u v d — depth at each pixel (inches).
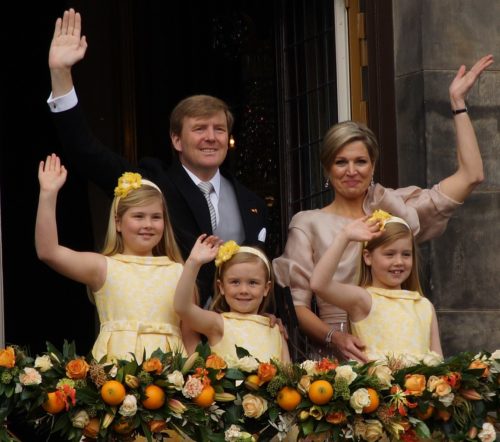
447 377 681.6
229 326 729.6
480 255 882.1
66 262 707.4
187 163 777.6
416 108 880.3
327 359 672.4
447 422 687.7
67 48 749.3
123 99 1140.5
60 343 1045.8
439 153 876.6
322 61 917.8
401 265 758.5
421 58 879.7
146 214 725.3
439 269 876.6
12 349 648.4
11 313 1039.0
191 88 1103.0
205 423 650.8
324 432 663.8
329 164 795.4
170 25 1121.4
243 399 659.4
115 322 711.1
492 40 892.0
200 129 772.6
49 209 698.8
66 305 1049.5
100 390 637.9
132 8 1136.8
